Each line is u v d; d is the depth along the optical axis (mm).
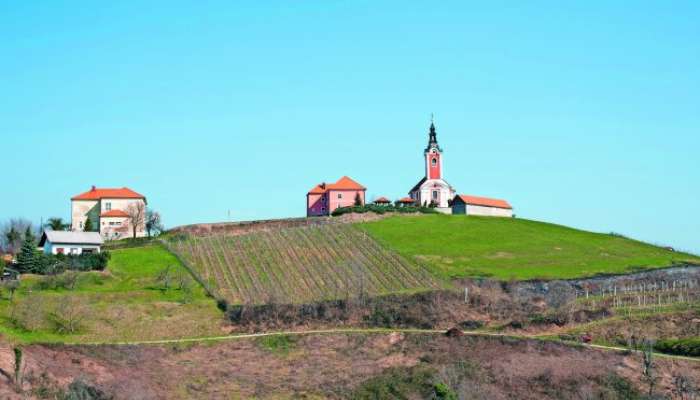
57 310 135625
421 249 189875
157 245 191500
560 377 116188
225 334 136750
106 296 147125
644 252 193000
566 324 138750
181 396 111750
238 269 174000
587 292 158125
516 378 116750
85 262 161250
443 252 187875
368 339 133250
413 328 139625
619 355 122875
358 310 145625
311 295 156625
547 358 123000
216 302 149375
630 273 172875
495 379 116938
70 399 100875
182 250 187125
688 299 150875
